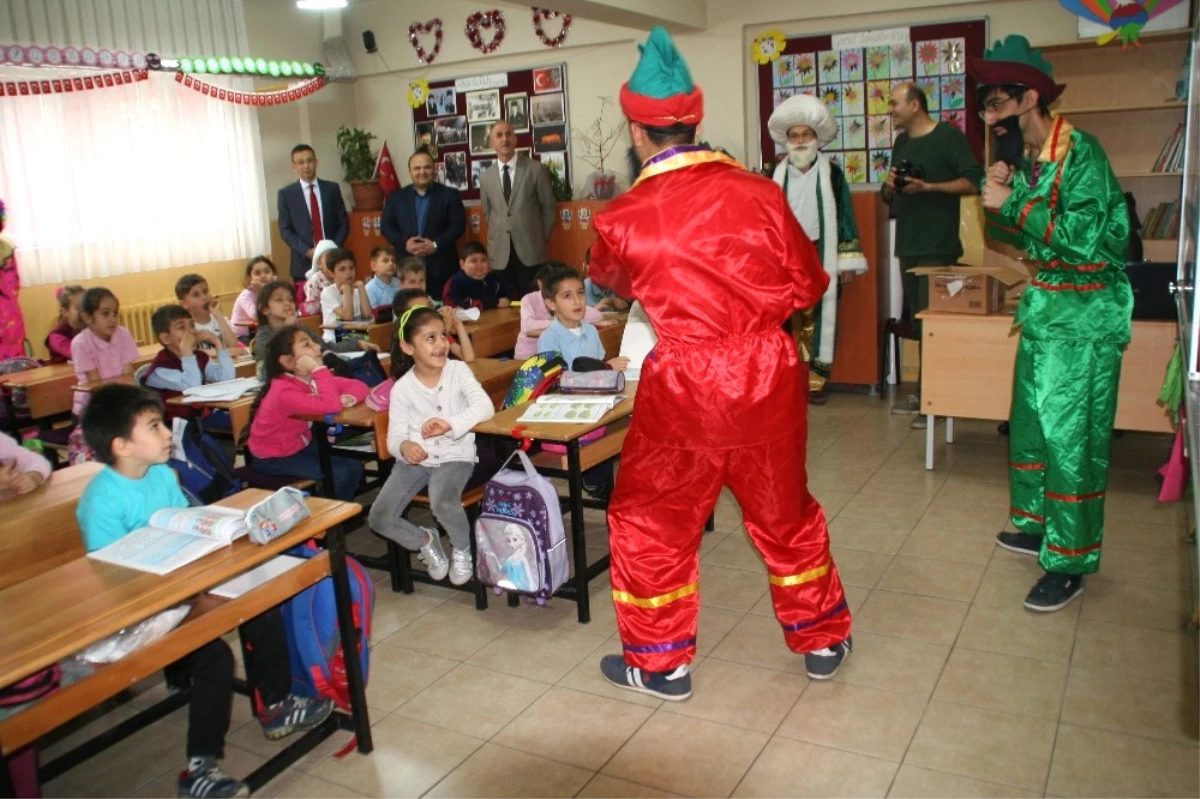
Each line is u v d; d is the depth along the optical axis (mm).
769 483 2447
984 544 3562
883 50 6055
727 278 2252
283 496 2158
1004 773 2244
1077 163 2703
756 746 2416
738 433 2352
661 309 2312
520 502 2957
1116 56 5328
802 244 2312
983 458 4559
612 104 7137
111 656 1918
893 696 2602
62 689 1781
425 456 3061
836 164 5469
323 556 2303
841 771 2291
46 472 2709
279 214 7184
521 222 6602
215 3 7082
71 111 6289
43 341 6234
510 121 7566
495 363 4012
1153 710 2453
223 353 4332
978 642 2861
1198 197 2750
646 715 2592
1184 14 4875
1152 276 3867
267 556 2072
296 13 7777
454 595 3438
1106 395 2873
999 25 5727
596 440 3316
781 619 2670
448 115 7840
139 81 6398
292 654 2521
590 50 7121
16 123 6008
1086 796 2146
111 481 2281
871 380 5871
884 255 5945
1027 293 2980
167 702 2635
